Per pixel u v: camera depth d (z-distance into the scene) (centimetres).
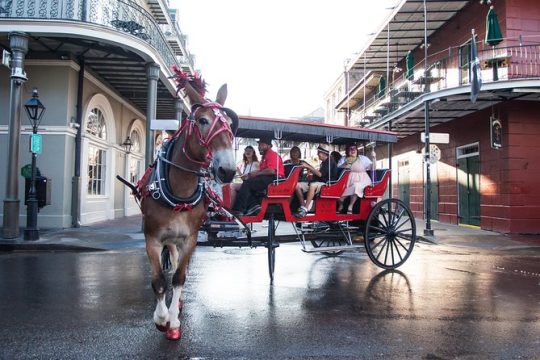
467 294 681
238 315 558
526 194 1509
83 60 1491
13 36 1198
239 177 859
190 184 467
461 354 434
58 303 604
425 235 1448
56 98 1440
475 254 1144
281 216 795
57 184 1431
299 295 662
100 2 1354
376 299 643
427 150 1483
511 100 1510
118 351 434
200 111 441
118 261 951
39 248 1128
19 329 496
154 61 1440
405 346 455
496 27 1447
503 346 457
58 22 1223
